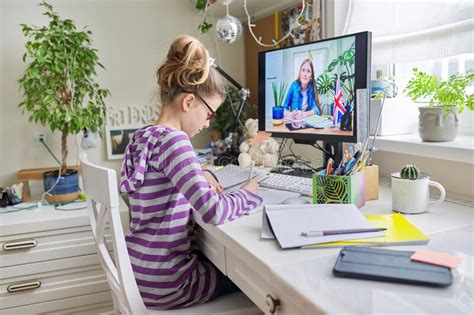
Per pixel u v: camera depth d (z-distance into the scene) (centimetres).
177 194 105
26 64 216
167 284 107
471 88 131
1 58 213
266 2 212
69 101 200
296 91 139
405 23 136
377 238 80
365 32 114
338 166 114
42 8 217
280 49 144
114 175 95
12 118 218
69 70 192
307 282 64
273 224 88
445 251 75
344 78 121
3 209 194
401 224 88
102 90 208
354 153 112
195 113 115
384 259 69
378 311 54
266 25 226
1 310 179
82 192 210
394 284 62
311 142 143
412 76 153
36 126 221
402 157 137
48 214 187
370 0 149
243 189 109
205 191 96
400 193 100
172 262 107
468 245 77
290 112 143
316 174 105
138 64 236
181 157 99
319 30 175
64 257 184
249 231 92
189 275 110
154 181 103
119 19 230
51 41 190
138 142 108
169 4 239
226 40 203
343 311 55
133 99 237
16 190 203
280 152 180
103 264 119
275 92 148
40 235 180
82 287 187
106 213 106
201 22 246
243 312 111
